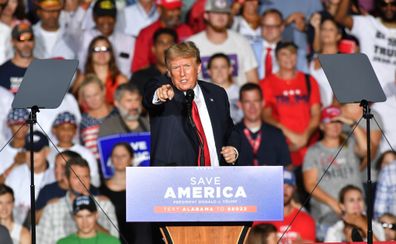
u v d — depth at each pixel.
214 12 28.53
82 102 26.94
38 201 25.38
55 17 28.61
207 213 14.56
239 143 16.00
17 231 25.23
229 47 28.72
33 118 15.39
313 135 28.11
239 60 28.75
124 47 28.69
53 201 25.27
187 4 29.56
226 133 16.03
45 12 28.47
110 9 28.61
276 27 29.25
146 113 27.08
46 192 25.41
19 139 26.44
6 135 26.64
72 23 28.78
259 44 29.30
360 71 15.76
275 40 29.28
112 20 28.69
